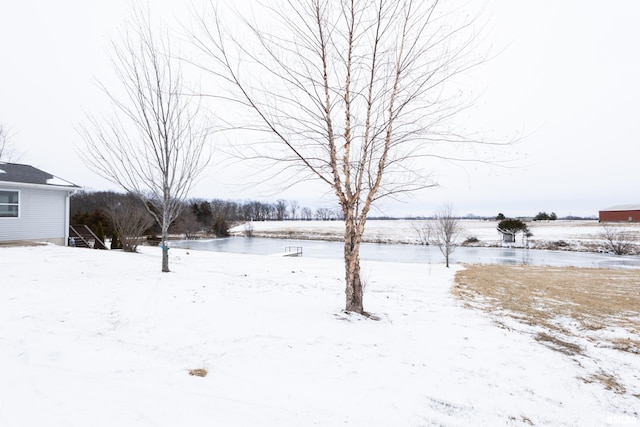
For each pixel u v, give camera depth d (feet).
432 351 14.83
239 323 16.78
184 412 8.98
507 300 29.12
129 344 13.60
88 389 9.93
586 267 64.13
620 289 35.68
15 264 28.50
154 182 29.94
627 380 12.89
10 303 17.56
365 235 178.29
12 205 45.11
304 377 11.65
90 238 69.36
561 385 12.18
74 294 19.92
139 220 64.13
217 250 107.96
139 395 9.75
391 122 18.22
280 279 33.58
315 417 9.20
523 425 9.53
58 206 50.44
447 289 34.24
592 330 20.17
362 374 12.12
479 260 83.46
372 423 9.12
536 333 19.07
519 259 85.66
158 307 18.49
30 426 7.99
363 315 19.79
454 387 11.53
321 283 32.73
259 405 9.64
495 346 16.06
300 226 255.50
